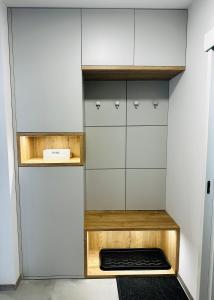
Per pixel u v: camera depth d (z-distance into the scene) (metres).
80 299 1.92
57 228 2.12
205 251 1.70
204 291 1.74
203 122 1.66
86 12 1.94
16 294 1.98
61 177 2.07
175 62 2.01
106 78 2.37
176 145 2.24
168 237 2.38
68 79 1.98
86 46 1.96
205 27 1.63
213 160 1.63
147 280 2.14
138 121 2.52
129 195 2.57
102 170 2.54
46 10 1.92
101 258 2.38
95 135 2.51
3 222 1.99
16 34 1.93
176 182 2.24
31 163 2.05
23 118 2.00
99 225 2.19
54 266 2.16
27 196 2.08
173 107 2.34
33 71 1.96
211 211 1.67
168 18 1.98
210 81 1.57
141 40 1.98
